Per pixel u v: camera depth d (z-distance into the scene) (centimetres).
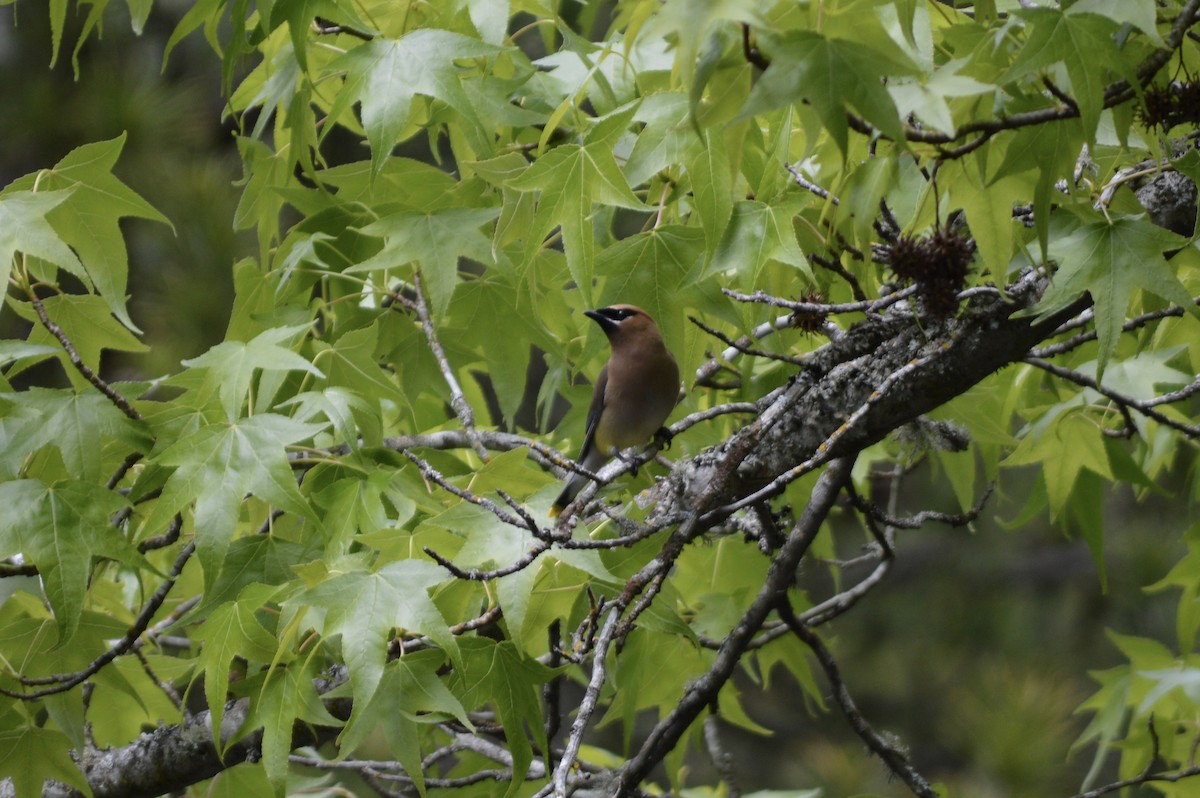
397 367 900
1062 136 539
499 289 882
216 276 1357
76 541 636
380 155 702
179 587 966
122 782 793
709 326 864
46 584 627
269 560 709
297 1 720
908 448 962
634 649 872
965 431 854
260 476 644
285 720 627
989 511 2062
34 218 670
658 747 798
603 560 727
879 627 2059
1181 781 916
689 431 950
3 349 683
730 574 954
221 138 1527
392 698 627
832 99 473
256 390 780
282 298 853
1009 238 575
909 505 2100
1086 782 951
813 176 823
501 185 739
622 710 880
